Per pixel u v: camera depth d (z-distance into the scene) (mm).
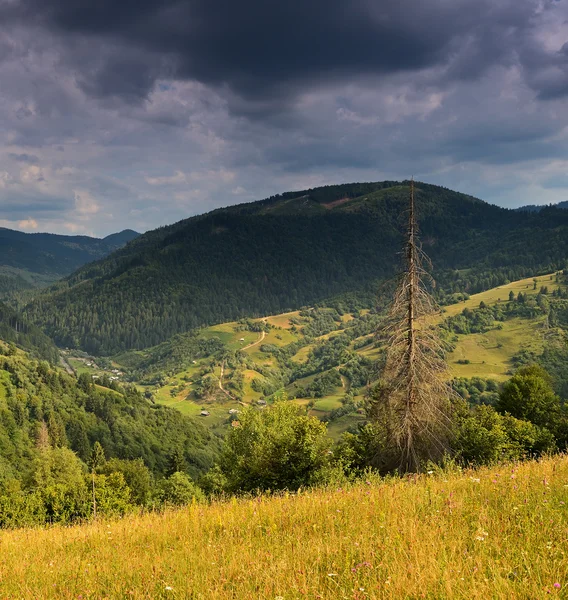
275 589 4500
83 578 5988
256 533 7102
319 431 24844
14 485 72875
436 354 21203
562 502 5957
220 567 5457
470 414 30453
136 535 8352
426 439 21344
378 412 22875
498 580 3930
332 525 6652
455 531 5500
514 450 25969
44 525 13555
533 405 41000
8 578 6395
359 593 4098
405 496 7930
